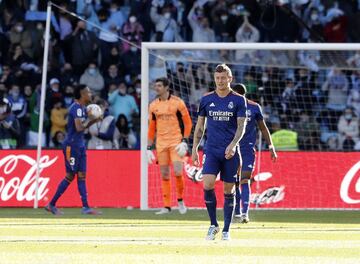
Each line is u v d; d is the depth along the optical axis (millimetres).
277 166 60656
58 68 78625
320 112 78812
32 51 79312
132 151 61406
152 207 59938
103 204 61094
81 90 53188
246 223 46219
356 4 84562
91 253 29141
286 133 71188
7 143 72312
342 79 79312
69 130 53406
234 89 47469
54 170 60875
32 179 60719
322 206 60375
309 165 60594
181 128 56719
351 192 60500
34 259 27062
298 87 78688
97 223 45688
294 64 78875
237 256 28328
